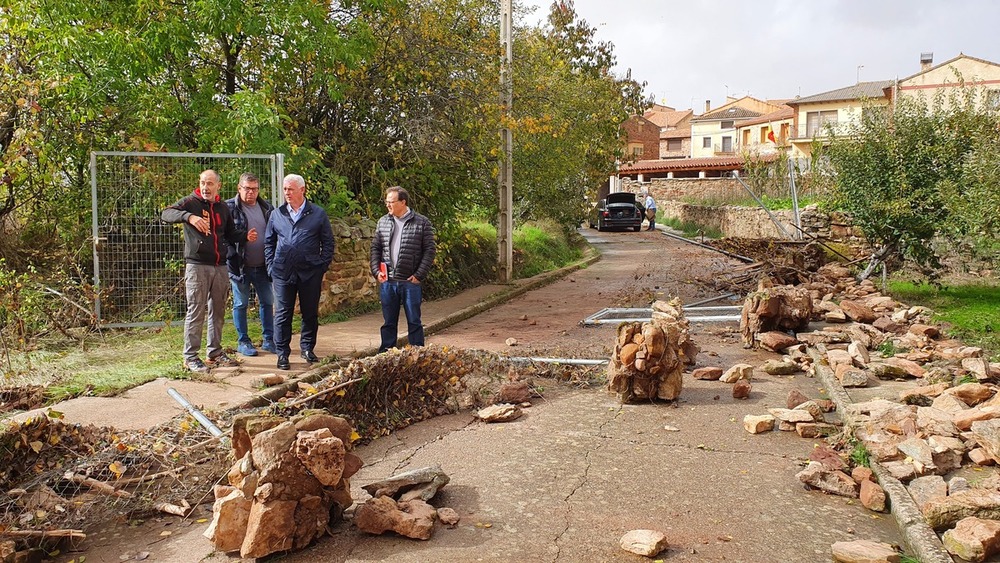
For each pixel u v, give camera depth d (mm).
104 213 9594
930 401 5852
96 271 9344
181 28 10727
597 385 7109
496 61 14422
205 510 4199
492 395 6609
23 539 3621
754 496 4367
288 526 3648
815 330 9391
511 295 14328
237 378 6977
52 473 4406
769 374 7488
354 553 3674
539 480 4641
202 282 7207
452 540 3799
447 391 6438
